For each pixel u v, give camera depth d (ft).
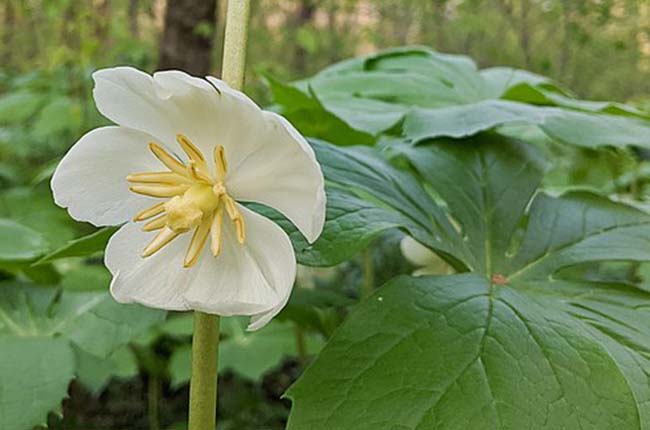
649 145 1.05
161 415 1.92
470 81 1.48
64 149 2.97
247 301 0.73
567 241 0.97
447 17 3.51
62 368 1.00
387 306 0.79
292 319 1.24
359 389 0.74
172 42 2.64
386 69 1.52
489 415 0.72
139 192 0.74
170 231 0.74
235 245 0.74
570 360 0.75
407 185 0.95
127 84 0.72
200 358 0.76
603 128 1.07
